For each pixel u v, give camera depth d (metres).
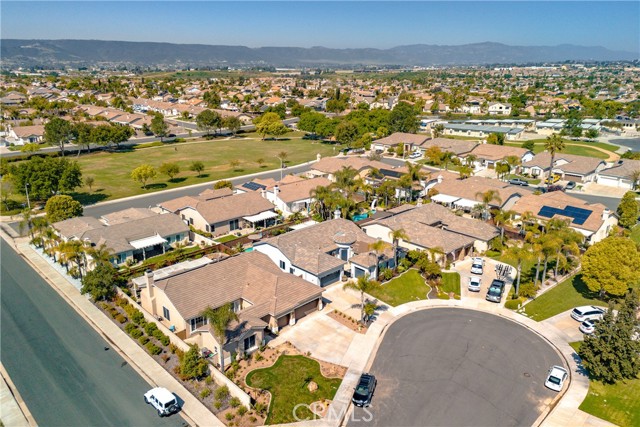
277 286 51.16
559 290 58.22
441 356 44.34
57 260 67.19
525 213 73.94
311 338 47.47
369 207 91.12
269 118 179.25
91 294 54.66
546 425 35.53
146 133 181.75
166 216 75.44
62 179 92.50
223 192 91.75
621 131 186.00
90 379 41.09
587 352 40.25
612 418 36.25
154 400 37.09
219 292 51.06
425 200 94.44
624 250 53.09
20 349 45.44
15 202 93.25
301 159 141.62
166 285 49.34
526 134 182.25
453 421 36.00
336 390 39.59
